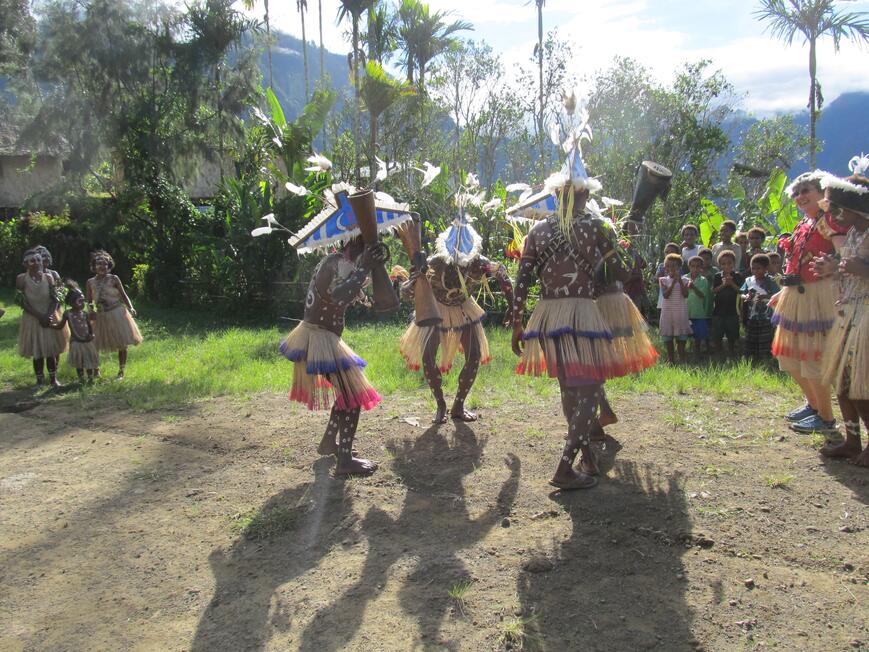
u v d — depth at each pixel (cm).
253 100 2056
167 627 322
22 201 2659
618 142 1422
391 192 1433
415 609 324
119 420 651
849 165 463
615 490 441
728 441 519
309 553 382
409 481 474
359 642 302
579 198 436
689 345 970
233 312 1468
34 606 345
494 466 493
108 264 845
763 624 303
